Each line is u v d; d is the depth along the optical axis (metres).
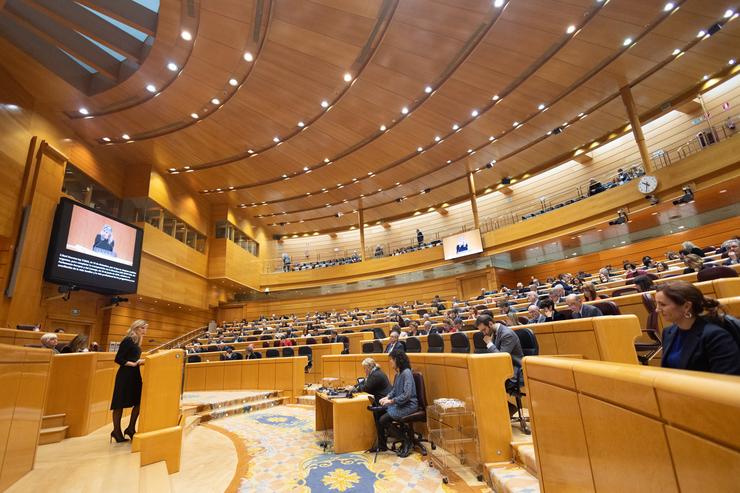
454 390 3.82
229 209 19.64
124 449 3.70
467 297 16.81
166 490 2.97
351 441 4.46
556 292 5.04
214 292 19.05
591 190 13.72
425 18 9.22
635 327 3.50
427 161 16.02
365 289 19.34
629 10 9.03
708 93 12.99
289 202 19.70
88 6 8.32
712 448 0.94
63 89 10.57
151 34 9.27
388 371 5.79
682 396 1.05
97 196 13.23
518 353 3.84
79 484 2.71
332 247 23.38
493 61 10.51
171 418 3.95
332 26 9.38
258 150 14.86
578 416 1.65
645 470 1.21
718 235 11.80
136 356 4.15
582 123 13.47
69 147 11.86
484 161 16.03
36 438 3.07
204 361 10.19
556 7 8.89
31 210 9.65
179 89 11.20
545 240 14.48
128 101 11.53
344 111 12.68
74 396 4.38
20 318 9.15
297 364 8.73
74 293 11.55
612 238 14.36
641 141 11.63
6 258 9.09
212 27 9.20
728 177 10.18
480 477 3.15
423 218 21.25
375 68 10.84
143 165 14.73
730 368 1.60
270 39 9.76
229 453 4.48
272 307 20.61
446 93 11.87
